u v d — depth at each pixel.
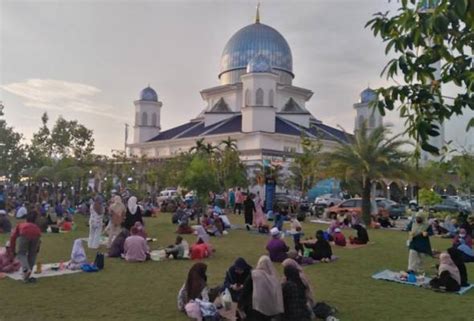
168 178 48.09
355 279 12.17
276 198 39.25
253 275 7.79
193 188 29.25
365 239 19.72
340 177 28.88
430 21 3.37
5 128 47.12
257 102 58.28
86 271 12.44
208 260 14.80
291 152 55.69
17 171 47.84
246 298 7.85
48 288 10.45
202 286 8.77
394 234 24.66
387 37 4.04
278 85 67.31
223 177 42.88
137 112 75.75
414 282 11.76
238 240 20.42
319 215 37.12
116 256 14.95
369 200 29.30
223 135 59.00
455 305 9.57
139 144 71.94
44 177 37.25
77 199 38.47
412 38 3.76
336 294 10.43
